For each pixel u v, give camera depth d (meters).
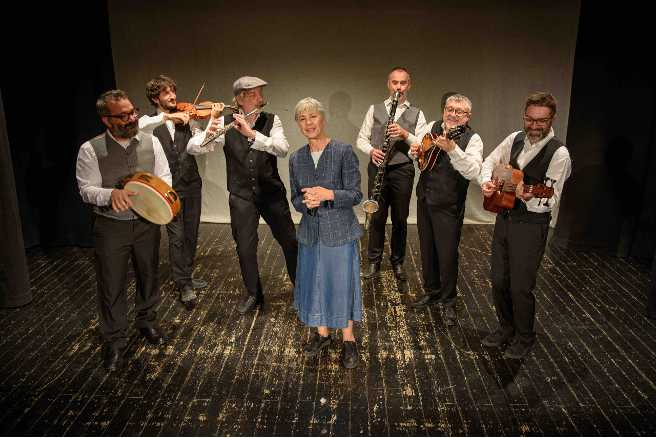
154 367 3.10
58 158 4.64
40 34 4.39
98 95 4.54
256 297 3.75
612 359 3.16
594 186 4.63
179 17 5.06
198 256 4.66
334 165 2.83
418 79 5.09
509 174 2.81
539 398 2.83
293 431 2.60
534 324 3.55
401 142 4.01
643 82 4.30
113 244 2.98
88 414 2.71
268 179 3.46
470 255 4.67
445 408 2.76
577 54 4.54
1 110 3.55
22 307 3.78
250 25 5.05
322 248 2.91
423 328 3.50
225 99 5.24
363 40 5.03
